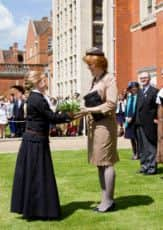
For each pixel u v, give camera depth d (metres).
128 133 12.78
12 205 7.09
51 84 37.22
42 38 63.16
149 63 22.70
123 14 26.44
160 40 20.64
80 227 6.66
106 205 7.47
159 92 10.06
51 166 7.07
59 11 31.06
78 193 8.77
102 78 7.23
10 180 10.16
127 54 26.62
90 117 7.29
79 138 20.53
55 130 22.00
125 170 11.26
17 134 22.22
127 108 12.73
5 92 51.50
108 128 7.18
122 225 6.74
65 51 29.80
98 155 7.20
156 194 8.64
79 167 11.83
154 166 10.76
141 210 7.52
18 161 7.06
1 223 6.92
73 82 27.91
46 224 6.83
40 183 6.93
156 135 10.73
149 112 10.70
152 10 22.77
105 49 26.86
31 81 7.07
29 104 7.02
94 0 26.75
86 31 26.45
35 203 6.95
